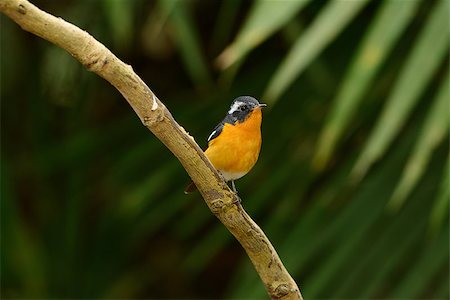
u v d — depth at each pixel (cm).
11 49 1316
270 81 1170
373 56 786
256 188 1153
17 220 1265
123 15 991
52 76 1351
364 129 1051
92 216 1337
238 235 581
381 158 1014
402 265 1003
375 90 1029
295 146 1125
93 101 1360
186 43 1009
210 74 1316
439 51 776
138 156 1235
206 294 1459
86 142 1284
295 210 1107
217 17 1295
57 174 1329
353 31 1095
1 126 1340
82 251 1329
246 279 1103
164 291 1441
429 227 984
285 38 1112
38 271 1282
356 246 1009
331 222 1023
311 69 1088
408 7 784
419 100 988
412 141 991
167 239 1442
